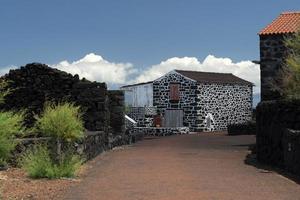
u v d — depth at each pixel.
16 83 19.86
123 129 26.39
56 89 20.19
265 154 14.59
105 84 20.66
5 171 11.24
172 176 11.42
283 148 13.19
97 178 11.10
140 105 47.75
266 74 21.81
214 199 8.49
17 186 9.62
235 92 47.47
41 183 10.12
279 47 21.58
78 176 11.40
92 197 8.67
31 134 13.36
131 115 46.94
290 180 10.83
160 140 29.77
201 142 26.19
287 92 15.91
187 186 9.90
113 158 16.50
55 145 11.99
